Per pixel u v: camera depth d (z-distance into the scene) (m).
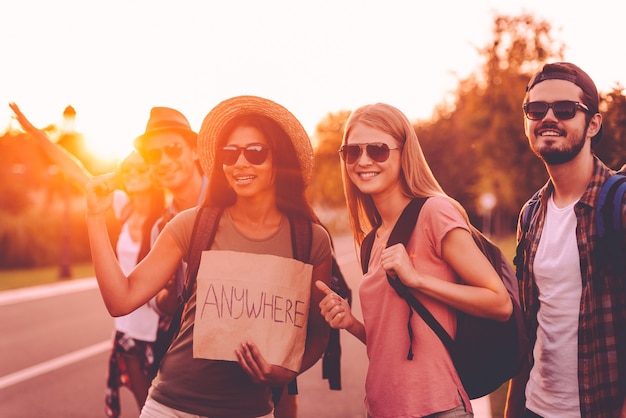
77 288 19.25
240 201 2.85
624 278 2.55
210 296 2.73
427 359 2.58
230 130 2.87
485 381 2.64
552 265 2.75
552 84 2.75
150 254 2.86
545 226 2.84
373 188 2.81
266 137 2.83
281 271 2.77
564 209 2.77
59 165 3.41
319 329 3.00
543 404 2.81
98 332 11.39
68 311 14.19
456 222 2.62
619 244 2.55
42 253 28.05
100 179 2.71
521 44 13.44
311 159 2.94
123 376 4.64
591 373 2.61
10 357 9.30
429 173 2.86
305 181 2.95
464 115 15.92
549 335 2.78
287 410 3.55
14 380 7.92
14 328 11.96
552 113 2.73
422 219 2.69
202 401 2.74
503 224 40.84
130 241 4.72
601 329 2.58
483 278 2.56
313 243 2.91
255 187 2.80
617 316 2.56
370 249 2.91
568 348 2.71
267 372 2.69
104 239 2.74
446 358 2.58
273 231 2.85
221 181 2.87
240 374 2.76
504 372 2.65
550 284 2.77
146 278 2.82
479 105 14.80
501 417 5.51
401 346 2.63
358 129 2.84
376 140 2.79
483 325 2.59
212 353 2.70
